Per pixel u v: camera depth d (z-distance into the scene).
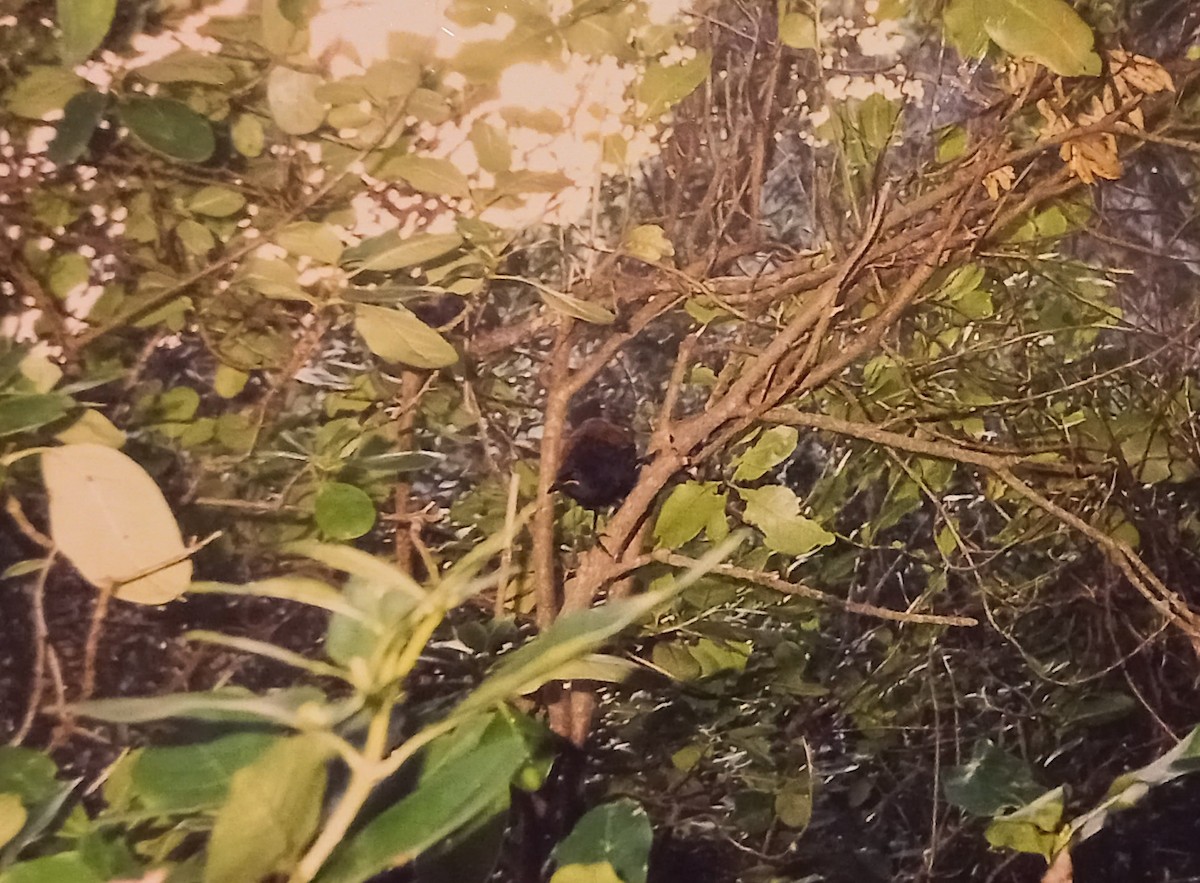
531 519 1.05
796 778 1.19
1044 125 1.09
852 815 1.26
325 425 1.09
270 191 1.04
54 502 0.73
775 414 1.05
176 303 1.03
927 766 1.28
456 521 1.12
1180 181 1.23
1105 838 1.28
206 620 1.06
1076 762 1.31
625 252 1.05
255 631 1.08
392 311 0.90
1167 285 1.25
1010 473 1.09
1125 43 1.08
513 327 1.12
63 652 1.02
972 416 1.20
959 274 1.14
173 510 1.06
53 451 0.74
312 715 0.53
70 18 0.79
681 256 1.15
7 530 0.99
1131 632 1.23
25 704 0.99
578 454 1.09
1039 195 1.06
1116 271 1.15
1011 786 0.85
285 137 1.03
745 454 1.09
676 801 1.18
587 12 0.97
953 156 1.12
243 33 0.98
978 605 1.30
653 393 1.21
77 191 1.02
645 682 1.12
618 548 1.05
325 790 0.58
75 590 1.03
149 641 1.05
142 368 1.05
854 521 1.32
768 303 1.11
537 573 1.04
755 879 1.16
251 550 1.08
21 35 0.97
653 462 1.07
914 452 1.14
